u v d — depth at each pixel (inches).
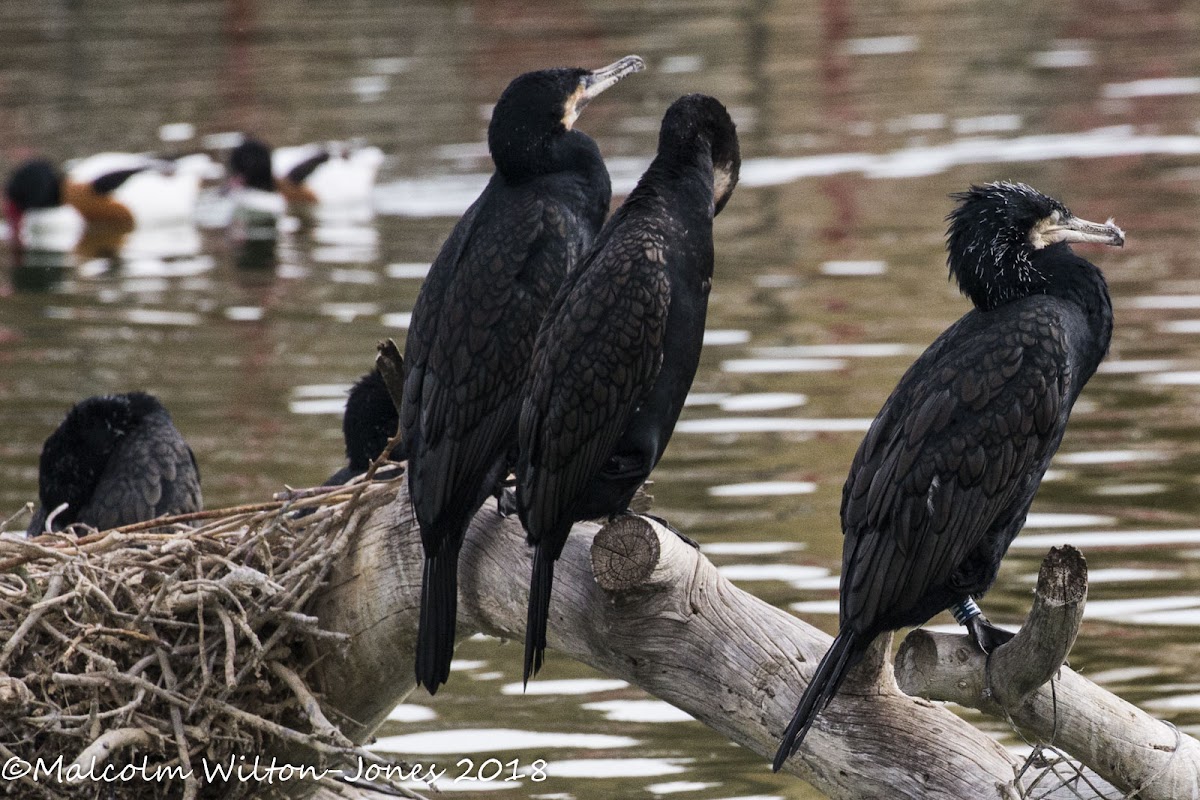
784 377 741.3
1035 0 1923.0
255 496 601.6
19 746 343.6
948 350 321.1
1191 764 310.5
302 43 1761.8
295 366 794.2
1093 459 631.8
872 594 304.2
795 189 1136.8
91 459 432.1
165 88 1568.7
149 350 836.6
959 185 1119.6
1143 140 1227.2
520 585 336.8
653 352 309.7
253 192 1214.9
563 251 344.8
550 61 1593.3
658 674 325.1
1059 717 308.3
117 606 341.1
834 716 310.8
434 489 327.3
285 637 348.2
